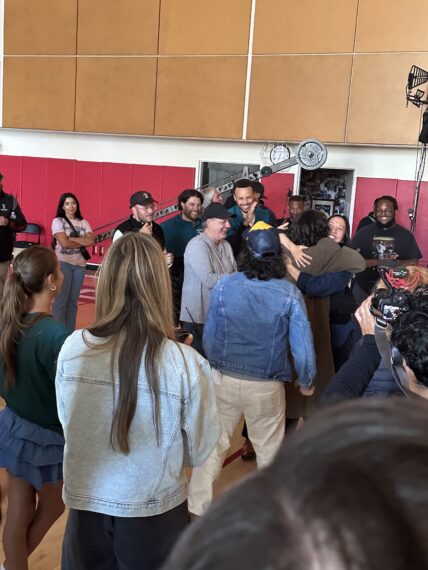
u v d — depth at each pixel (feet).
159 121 29.32
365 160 26.73
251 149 29.04
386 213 15.88
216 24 27.66
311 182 28.25
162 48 28.84
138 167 31.30
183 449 5.25
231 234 14.02
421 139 22.41
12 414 6.47
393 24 24.62
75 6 30.30
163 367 4.98
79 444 5.10
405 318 4.15
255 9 26.84
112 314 5.07
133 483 4.98
